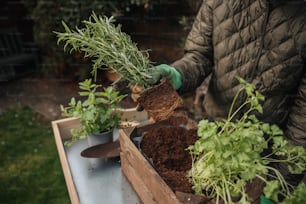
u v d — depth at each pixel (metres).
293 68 0.96
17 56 3.42
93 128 1.03
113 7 2.75
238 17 0.98
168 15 3.12
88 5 2.65
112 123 1.05
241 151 0.64
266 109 1.05
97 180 0.93
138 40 3.15
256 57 0.99
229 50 1.04
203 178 0.69
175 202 0.65
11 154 2.38
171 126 0.88
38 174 2.19
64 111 1.14
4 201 1.96
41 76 3.40
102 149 0.99
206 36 1.11
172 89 0.87
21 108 2.94
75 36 0.86
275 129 0.74
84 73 3.02
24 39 3.50
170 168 0.77
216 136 0.65
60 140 1.04
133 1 2.76
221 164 0.65
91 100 1.05
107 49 0.87
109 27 0.92
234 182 0.68
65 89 3.15
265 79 1.00
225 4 1.01
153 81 0.90
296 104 1.02
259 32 0.96
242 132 0.65
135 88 0.90
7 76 3.36
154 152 0.80
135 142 0.85
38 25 3.04
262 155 0.97
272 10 0.93
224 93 1.12
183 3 3.00
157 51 3.04
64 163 0.95
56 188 2.06
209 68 1.17
